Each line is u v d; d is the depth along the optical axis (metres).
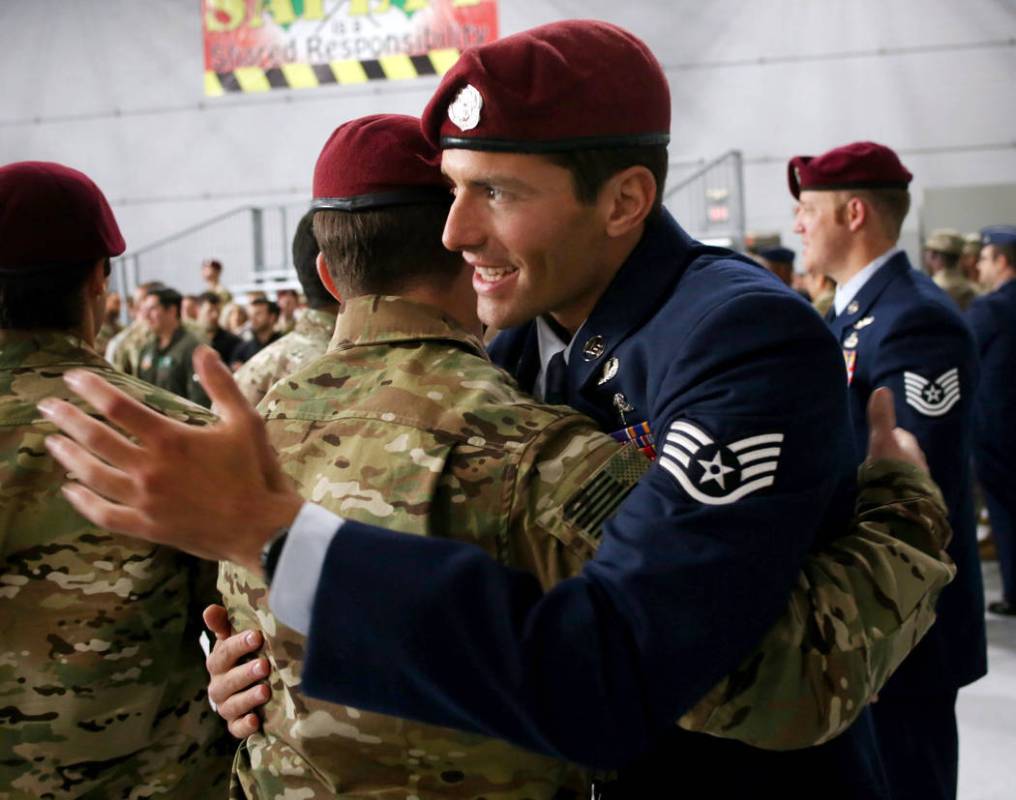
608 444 0.89
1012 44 10.33
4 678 1.31
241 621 0.99
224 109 11.88
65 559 1.30
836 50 10.64
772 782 0.99
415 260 1.00
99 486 0.66
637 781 0.98
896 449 1.06
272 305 7.15
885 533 0.95
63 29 12.09
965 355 2.15
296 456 0.93
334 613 0.70
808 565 0.87
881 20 10.55
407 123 1.02
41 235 1.35
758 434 0.80
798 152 10.73
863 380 2.21
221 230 11.94
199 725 1.42
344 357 0.99
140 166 12.06
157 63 11.96
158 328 6.17
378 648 0.70
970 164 10.45
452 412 0.91
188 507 0.67
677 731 0.99
